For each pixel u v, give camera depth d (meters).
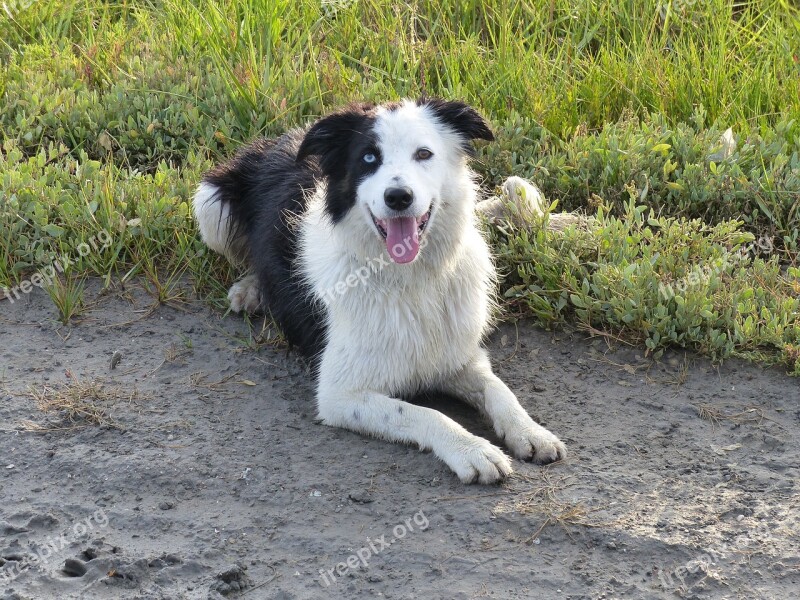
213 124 3.12
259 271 2.72
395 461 2.44
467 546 2.29
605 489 2.38
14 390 2.55
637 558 2.28
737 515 2.35
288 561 2.28
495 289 2.76
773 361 2.63
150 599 2.22
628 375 2.63
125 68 3.31
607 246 2.78
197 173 2.95
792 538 2.31
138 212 2.87
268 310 2.74
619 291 2.71
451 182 2.51
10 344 2.66
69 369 2.60
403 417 2.46
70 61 3.34
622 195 2.97
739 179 2.94
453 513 2.34
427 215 2.47
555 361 2.67
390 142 2.45
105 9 3.60
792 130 3.13
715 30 3.39
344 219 2.50
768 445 2.48
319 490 2.38
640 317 2.68
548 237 2.80
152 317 2.74
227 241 2.82
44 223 2.83
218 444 2.47
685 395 2.59
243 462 2.43
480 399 2.55
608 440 2.49
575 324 2.74
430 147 2.47
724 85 3.24
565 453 2.44
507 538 2.31
